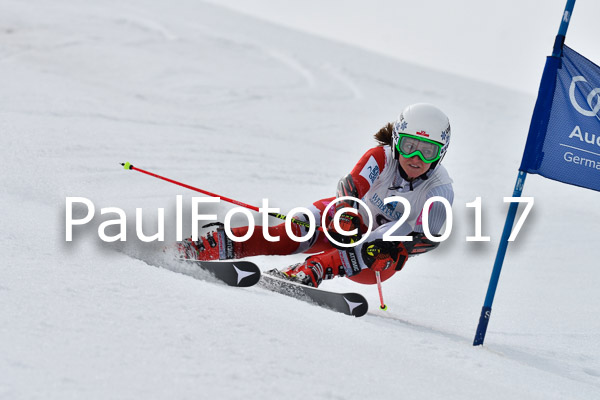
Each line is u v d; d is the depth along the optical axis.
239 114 46.56
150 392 6.36
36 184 18.81
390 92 64.56
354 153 38.91
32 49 58.94
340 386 7.35
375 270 13.46
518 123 59.59
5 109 31.38
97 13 76.81
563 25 12.14
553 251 24.19
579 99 12.26
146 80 54.53
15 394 5.88
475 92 73.31
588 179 12.31
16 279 9.19
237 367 7.29
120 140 29.39
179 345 7.68
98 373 6.60
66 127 29.47
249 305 10.25
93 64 57.22
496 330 14.31
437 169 14.41
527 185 37.59
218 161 29.56
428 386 8.06
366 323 11.53
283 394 6.79
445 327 13.66
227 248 13.64
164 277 10.84
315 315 11.07
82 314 8.17
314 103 54.47
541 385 9.58
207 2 97.31
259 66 66.25
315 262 13.62
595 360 12.55
